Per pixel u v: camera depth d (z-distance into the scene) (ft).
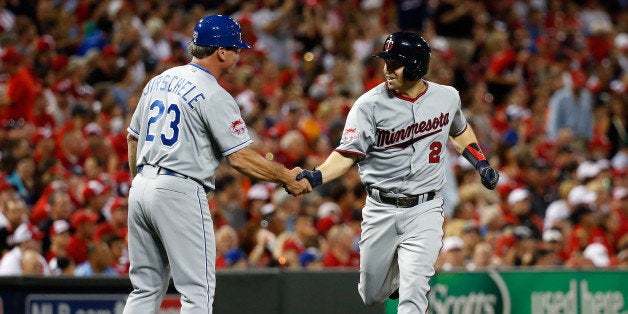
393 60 72.38
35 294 89.45
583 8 295.48
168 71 71.77
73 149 140.67
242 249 124.16
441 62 209.05
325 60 209.26
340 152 74.08
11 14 189.37
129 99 158.61
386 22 246.47
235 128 69.46
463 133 78.13
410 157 74.33
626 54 260.83
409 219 74.64
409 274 73.61
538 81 229.25
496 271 102.37
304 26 212.64
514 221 144.87
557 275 105.81
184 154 69.21
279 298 91.86
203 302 69.21
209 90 69.41
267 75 192.13
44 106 153.99
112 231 113.50
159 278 71.92
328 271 94.02
